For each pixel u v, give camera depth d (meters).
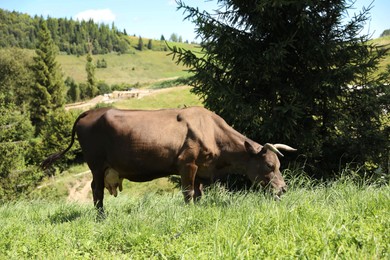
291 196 6.29
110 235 5.36
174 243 4.63
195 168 7.11
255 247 4.01
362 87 10.25
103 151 7.27
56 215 7.35
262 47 10.24
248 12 10.09
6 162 21.83
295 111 9.23
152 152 7.00
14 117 23.30
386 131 10.24
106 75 150.38
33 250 4.95
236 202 6.30
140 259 4.39
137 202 7.90
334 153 10.23
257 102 10.16
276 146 7.34
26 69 64.69
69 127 34.75
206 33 9.98
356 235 3.94
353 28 10.03
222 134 7.35
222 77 10.49
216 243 4.27
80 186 29.33
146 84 91.81
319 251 3.72
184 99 52.03
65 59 172.38
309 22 9.59
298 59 10.20
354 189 6.30
